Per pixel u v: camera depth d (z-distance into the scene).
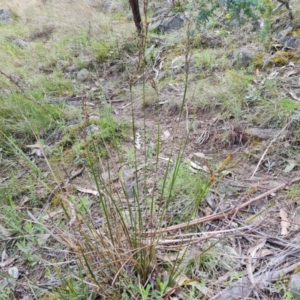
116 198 1.76
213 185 1.80
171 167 1.96
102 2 4.22
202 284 1.38
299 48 2.64
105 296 1.34
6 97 2.63
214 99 2.36
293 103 2.12
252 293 1.33
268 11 2.57
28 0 4.54
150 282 1.41
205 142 2.13
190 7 2.71
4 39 3.79
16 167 2.22
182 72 2.79
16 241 1.75
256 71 2.55
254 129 2.09
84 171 2.07
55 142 2.36
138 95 2.63
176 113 2.41
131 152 2.08
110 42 3.33
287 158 1.91
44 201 1.94
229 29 3.07
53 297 1.41
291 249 1.49
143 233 1.43
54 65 3.32
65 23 3.81
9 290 1.51
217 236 1.56
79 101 2.76
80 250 1.31
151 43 3.22
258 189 1.77
